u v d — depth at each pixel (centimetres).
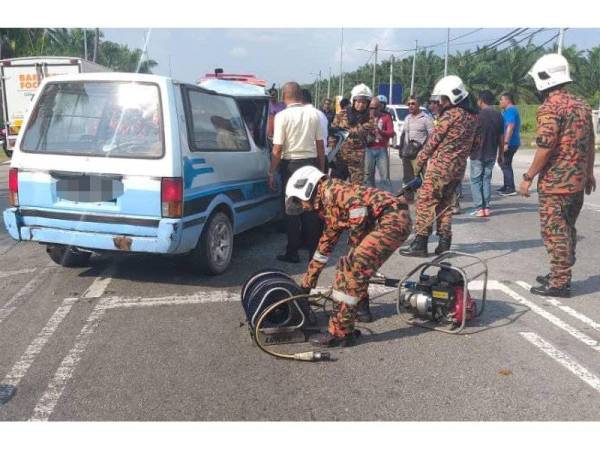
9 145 1794
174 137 527
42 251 732
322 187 436
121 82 548
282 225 832
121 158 529
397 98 3241
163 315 504
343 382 387
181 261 673
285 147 681
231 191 628
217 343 447
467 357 424
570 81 520
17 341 452
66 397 368
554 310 520
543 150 520
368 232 437
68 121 557
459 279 475
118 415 348
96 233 542
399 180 1445
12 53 2588
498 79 5169
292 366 409
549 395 371
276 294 443
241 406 357
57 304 532
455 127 658
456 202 989
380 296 557
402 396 369
